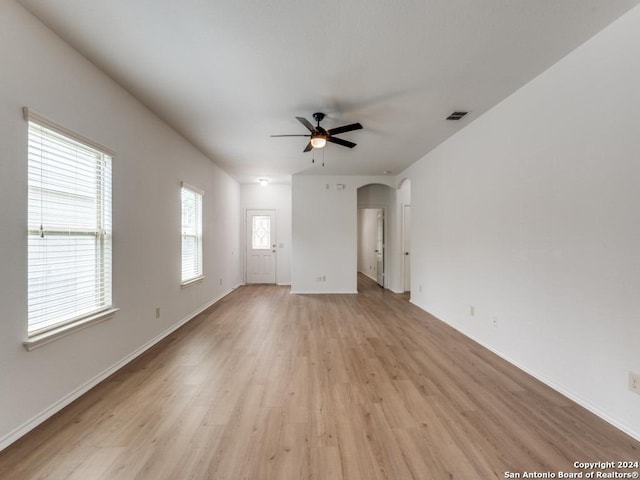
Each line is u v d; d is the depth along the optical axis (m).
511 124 2.92
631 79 1.85
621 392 1.91
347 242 6.64
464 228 3.80
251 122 3.62
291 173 6.46
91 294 2.49
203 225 5.03
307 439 1.81
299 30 2.05
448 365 2.88
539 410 2.12
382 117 3.47
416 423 1.98
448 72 2.55
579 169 2.20
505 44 2.19
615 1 1.79
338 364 2.90
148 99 3.05
